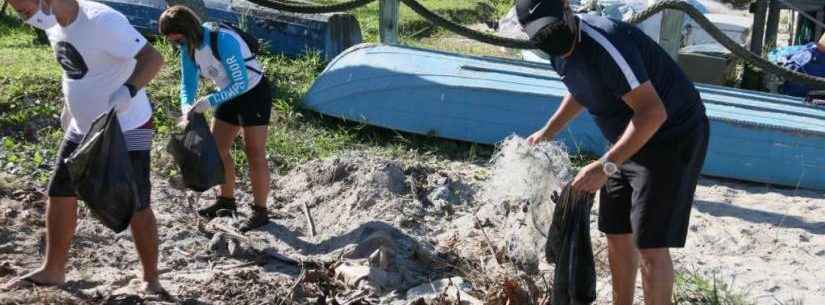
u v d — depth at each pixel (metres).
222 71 5.85
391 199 6.77
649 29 12.74
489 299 5.13
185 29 5.73
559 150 5.34
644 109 4.03
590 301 4.66
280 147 7.86
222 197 6.38
